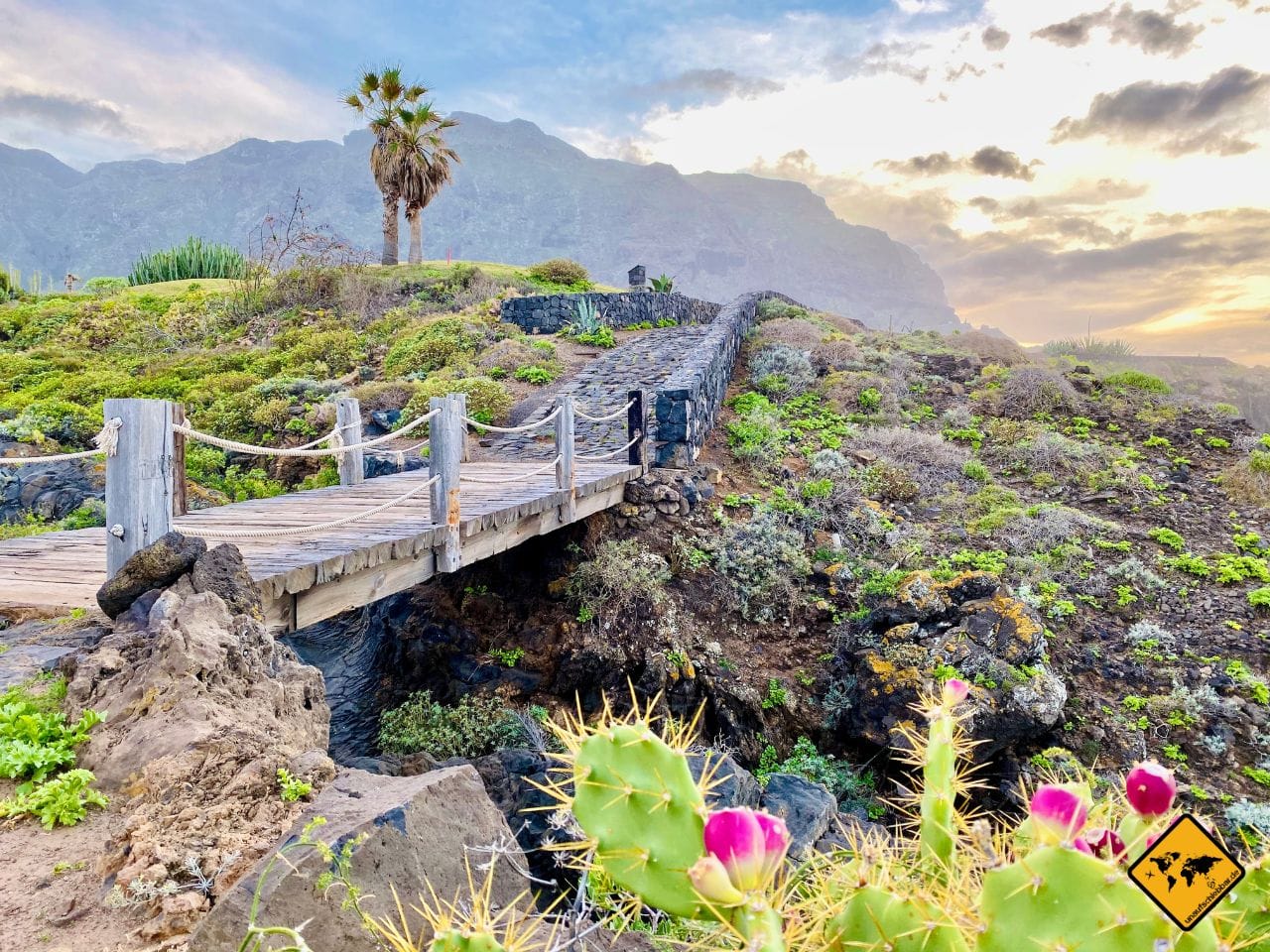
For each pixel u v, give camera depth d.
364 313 22.53
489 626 9.00
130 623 3.92
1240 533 10.80
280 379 17.09
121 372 19.23
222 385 17.09
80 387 17.11
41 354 20.97
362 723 8.58
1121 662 8.41
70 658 3.68
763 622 9.27
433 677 8.77
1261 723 7.51
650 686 8.20
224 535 4.92
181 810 2.71
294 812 2.78
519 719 7.71
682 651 8.48
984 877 1.25
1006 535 10.65
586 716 8.22
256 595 4.31
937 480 12.39
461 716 7.85
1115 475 12.45
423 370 17.41
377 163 28.42
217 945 2.06
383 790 2.65
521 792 5.99
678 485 10.66
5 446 12.92
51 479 11.54
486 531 7.16
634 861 1.26
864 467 12.48
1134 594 9.44
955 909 1.29
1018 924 1.17
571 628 8.80
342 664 10.01
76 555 5.99
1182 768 7.22
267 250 26.48
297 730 3.61
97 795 2.86
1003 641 7.86
